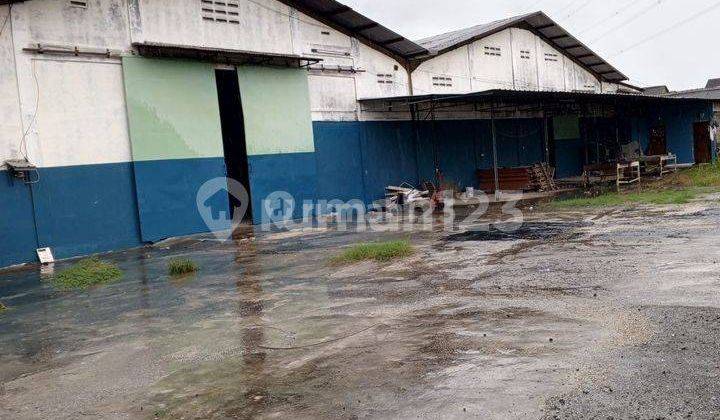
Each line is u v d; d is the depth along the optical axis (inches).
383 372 185.0
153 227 631.8
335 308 274.7
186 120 663.8
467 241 446.6
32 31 553.6
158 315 296.7
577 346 189.3
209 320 275.9
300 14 781.9
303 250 484.4
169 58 650.8
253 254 490.0
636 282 264.5
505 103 991.6
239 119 738.8
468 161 1024.9
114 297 355.9
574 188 901.8
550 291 265.7
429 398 160.9
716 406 139.7
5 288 426.3
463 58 1010.7
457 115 1009.5
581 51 1207.6
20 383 209.6
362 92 858.1
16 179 542.9
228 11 706.8
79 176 582.6
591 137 1262.3
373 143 874.1
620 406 144.3
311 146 792.3
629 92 1403.8
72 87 578.9
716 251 313.9
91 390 195.0
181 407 172.9
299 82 780.6
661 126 1221.7
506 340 203.0
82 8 586.2
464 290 285.4
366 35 856.9
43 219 557.9
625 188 799.1
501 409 149.5
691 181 783.1
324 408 161.9
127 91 614.5
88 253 586.2
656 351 177.3
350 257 404.5
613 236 403.9
